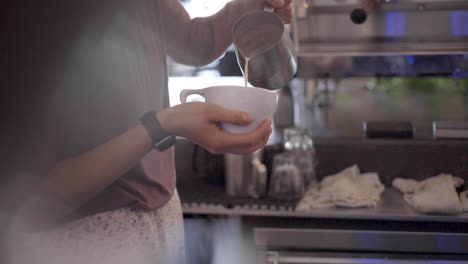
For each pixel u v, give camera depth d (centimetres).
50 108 91
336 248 157
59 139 93
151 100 112
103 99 99
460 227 155
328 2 183
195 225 169
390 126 199
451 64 192
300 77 201
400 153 191
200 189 187
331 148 196
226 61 238
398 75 195
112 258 108
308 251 159
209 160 189
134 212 110
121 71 102
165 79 120
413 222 158
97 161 92
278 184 175
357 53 186
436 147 188
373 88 271
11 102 89
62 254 105
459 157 187
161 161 114
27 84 89
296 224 163
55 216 97
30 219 97
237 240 167
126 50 103
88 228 106
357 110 246
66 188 93
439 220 156
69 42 92
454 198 157
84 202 96
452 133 192
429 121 225
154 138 93
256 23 110
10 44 88
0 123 89
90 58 96
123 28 102
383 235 154
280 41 108
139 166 107
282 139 199
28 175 91
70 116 94
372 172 194
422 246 154
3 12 88
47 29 90
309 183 188
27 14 89
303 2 181
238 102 93
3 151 90
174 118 92
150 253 113
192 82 245
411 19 182
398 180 187
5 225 100
